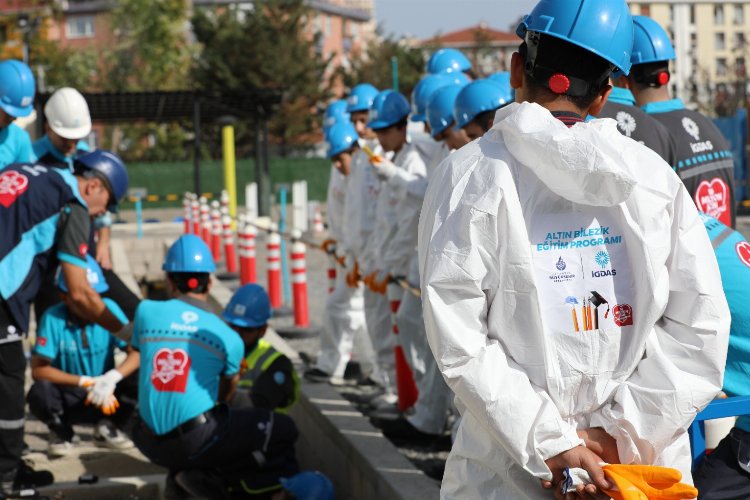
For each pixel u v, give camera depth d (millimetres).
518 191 2365
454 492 2521
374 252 6770
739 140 25719
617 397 2410
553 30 2451
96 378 6039
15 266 5219
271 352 6125
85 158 5879
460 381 2314
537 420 2291
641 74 4344
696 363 2406
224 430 5324
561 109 2477
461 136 5605
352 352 9039
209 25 59844
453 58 8203
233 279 15703
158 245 18000
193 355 5344
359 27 94000
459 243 2324
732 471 3137
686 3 61531
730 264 3223
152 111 25594
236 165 43375
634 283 2416
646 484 2256
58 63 53812
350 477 5738
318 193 45062
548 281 2381
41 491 5734
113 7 61469
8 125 7770
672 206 2438
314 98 59969
